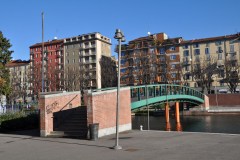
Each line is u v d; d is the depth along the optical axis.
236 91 85.94
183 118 57.09
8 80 39.72
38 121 25.98
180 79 85.44
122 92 21.59
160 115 64.44
